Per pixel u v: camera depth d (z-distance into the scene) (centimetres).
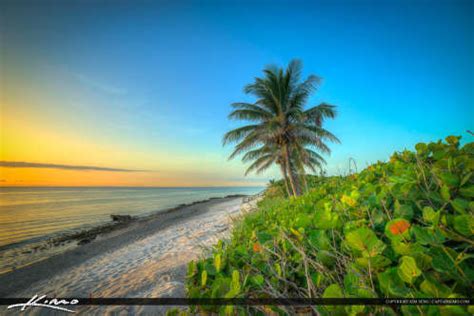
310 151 1466
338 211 112
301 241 101
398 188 101
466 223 55
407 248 58
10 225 1953
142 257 712
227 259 120
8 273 785
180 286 322
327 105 1241
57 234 1561
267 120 1393
